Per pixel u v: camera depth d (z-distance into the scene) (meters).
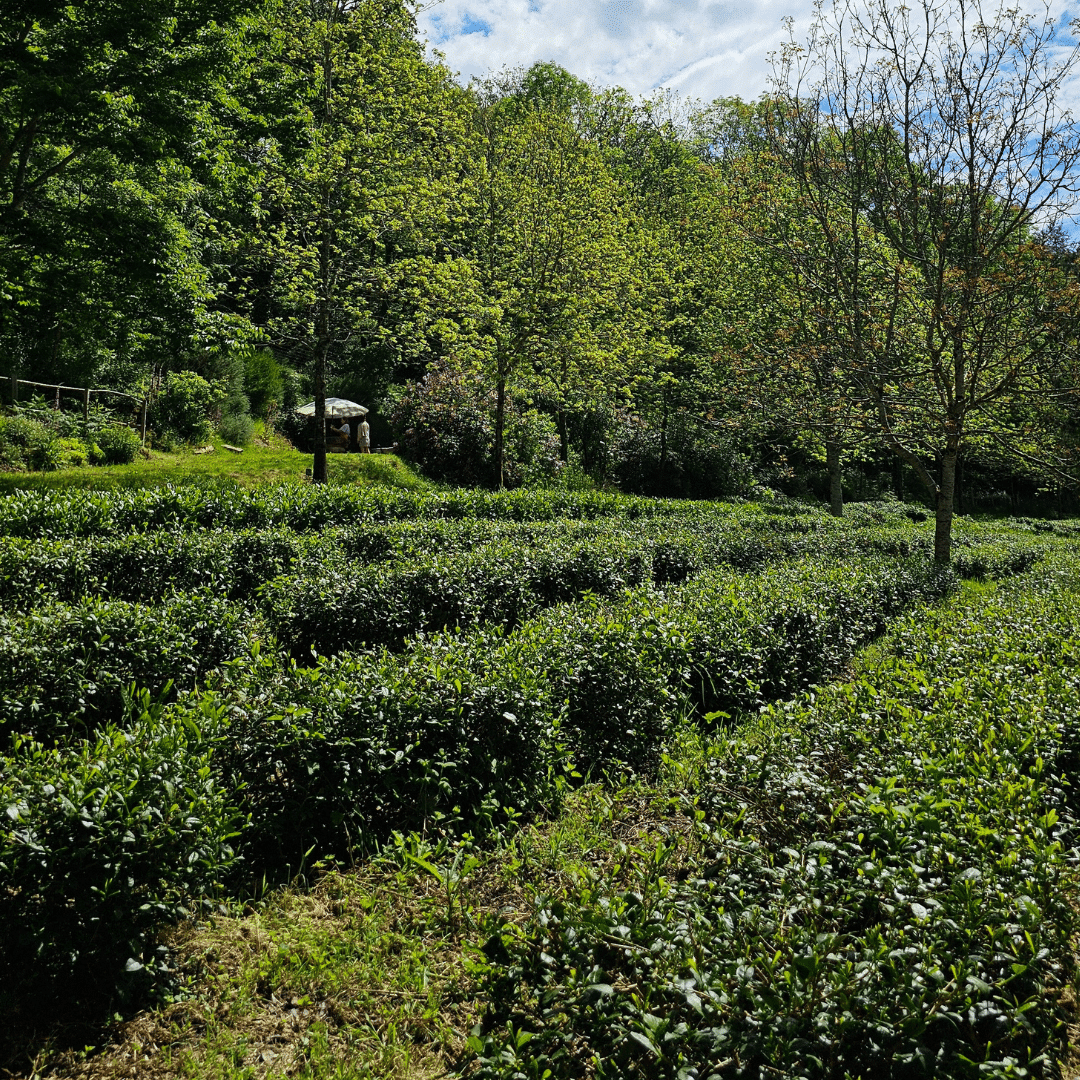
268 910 3.77
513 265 22.80
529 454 26.97
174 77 12.91
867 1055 2.49
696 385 29.92
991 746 4.14
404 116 19.66
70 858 3.10
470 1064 2.91
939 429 12.61
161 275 13.82
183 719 4.07
